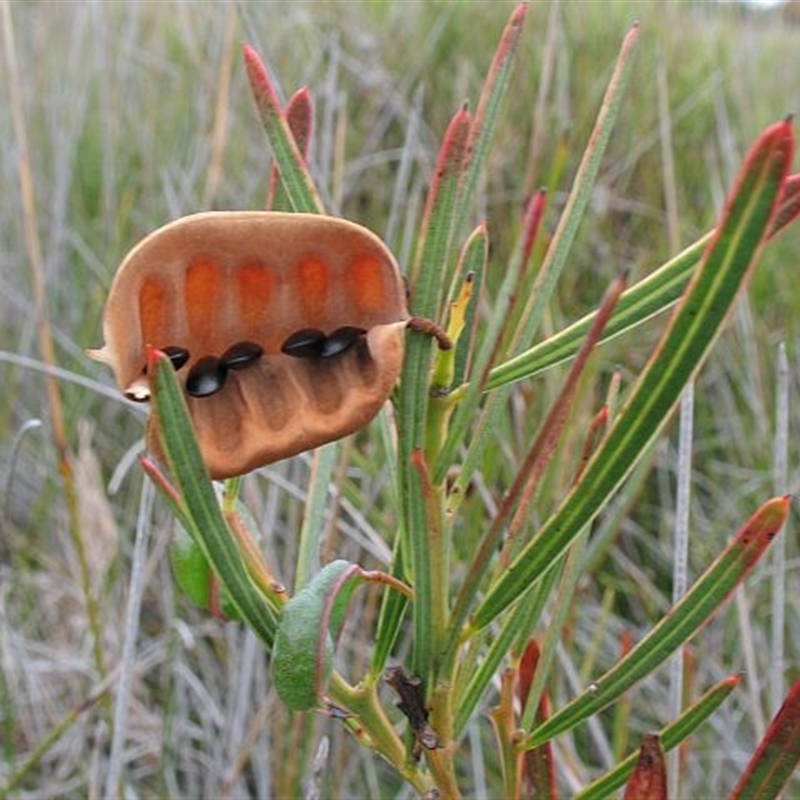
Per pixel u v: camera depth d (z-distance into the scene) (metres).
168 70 0.81
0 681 0.42
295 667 0.13
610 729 0.49
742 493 0.56
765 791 0.15
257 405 0.13
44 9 0.77
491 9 0.82
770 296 0.67
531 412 0.44
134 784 0.49
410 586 0.15
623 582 0.56
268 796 0.44
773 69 0.87
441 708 0.15
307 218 0.13
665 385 0.13
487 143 0.14
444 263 0.14
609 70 0.78
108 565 0.43
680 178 0.75
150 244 0.12
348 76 0.77
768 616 0.52
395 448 0.17
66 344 0.64
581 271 0.67
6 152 0.73
